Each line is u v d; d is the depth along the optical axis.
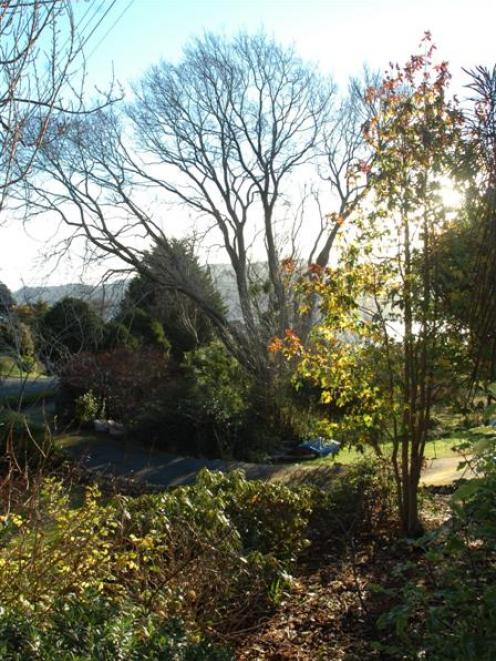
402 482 8.55
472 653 3.19
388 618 3.71
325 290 8.40
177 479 14.27
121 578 5.15
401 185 7.82
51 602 4.03
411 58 7.83
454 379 7.94
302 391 18.91
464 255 7.57
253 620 6.02
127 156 25.84
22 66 4.38
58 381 18.72
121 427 18.39
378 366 8.34
